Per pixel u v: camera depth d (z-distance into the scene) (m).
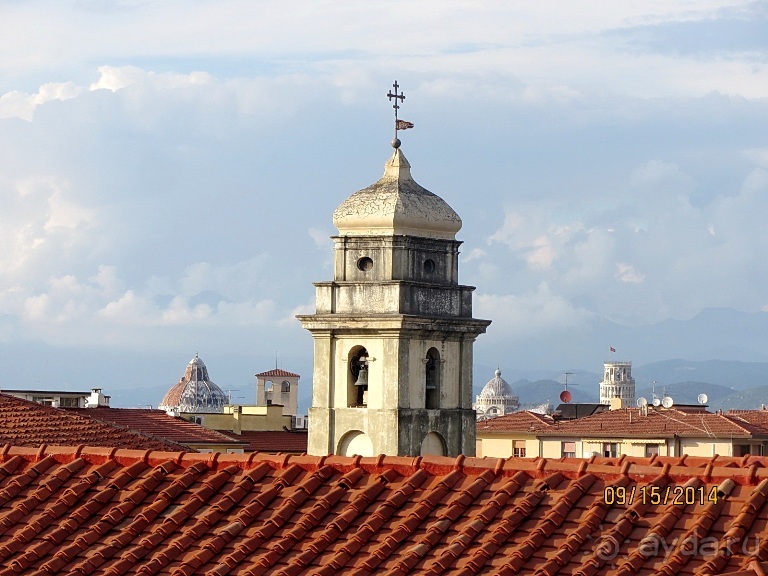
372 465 37.28
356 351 116.06
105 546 36.06
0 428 86.94
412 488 36.25
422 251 118.69
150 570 35.00
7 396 93.31
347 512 35.72
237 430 179.62
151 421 133.88
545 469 35.97
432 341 116.44
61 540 36.72
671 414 161.00
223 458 38.69
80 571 35.34
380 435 113.56
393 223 117.44
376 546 34.50
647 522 33.66
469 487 35.78
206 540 35.78
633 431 157.50
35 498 38.44
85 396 153.38
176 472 38.88
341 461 37.75
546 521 34.12
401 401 113.81
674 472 35.00
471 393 118.62
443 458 37.19
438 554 33.78
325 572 33.88
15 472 40.03
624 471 35.41
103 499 38.00
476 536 34.19
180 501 37.56
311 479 37.22
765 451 154.75
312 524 35.69
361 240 118.25
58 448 40.41
